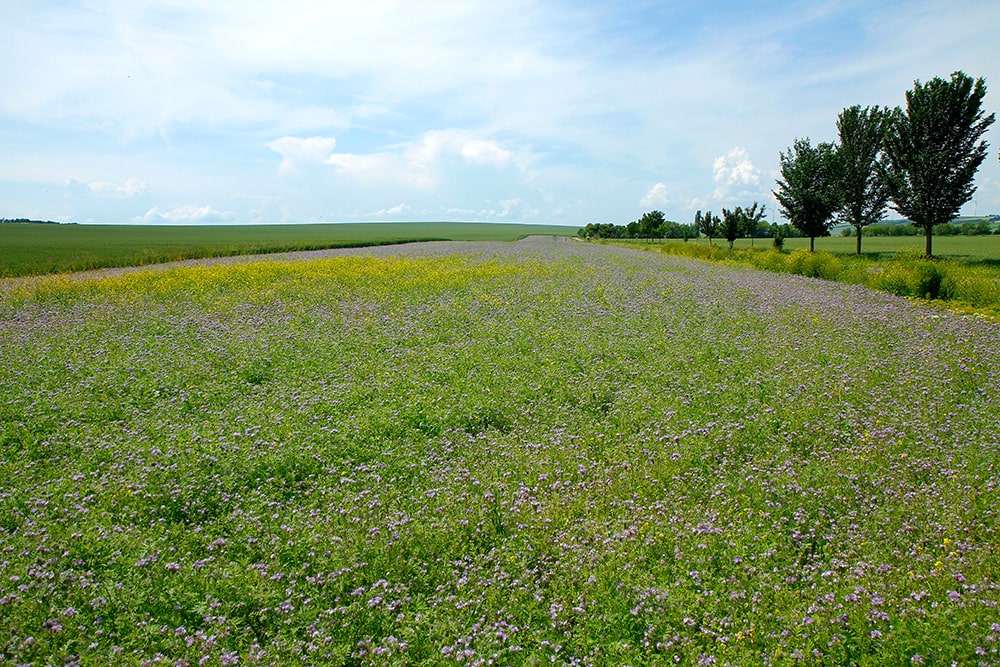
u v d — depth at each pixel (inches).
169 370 509.7
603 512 291.1
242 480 320.2
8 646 196.9
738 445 362.6
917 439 359.3
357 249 2556.6
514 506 290.8
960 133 1823.3
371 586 236.2
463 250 2437.3
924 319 759.1
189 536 265.9
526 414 416.2
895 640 195.2
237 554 257.4
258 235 4458.7
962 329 685.9
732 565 244.7
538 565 249.1
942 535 261.6
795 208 2568.9
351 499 299.0
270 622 217.5
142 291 989.8
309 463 336.5
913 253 1422.2
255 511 286.8
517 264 1600.6
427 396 435.2
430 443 368.8
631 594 227.3
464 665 195.8
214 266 1384.1
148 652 199.9
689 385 472.4
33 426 387.5
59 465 337.4
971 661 183.3
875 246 3230.8
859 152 2364.7
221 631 206.7
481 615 219.0
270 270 1272.1
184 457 335.3
